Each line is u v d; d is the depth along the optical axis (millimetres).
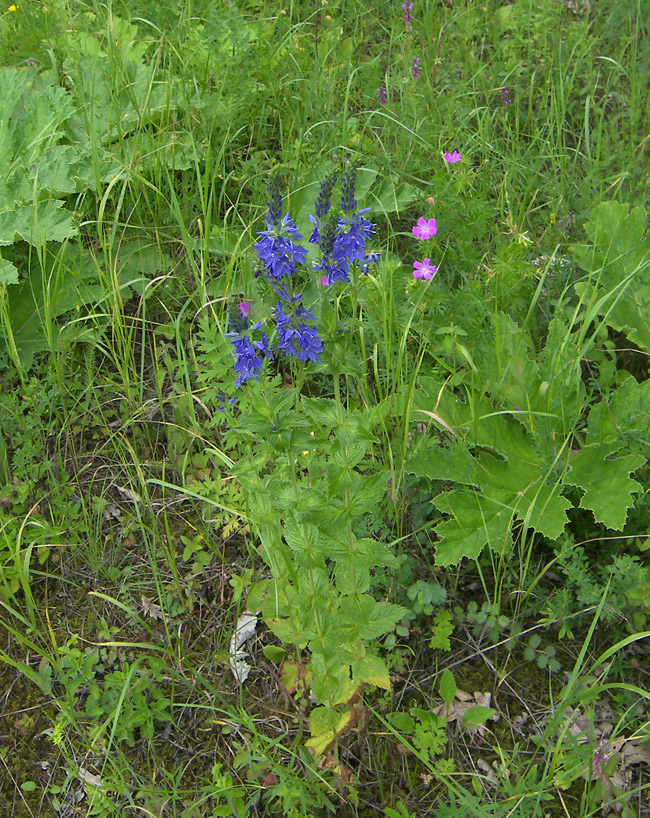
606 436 875
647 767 749
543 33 1338
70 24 1229
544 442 861
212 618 853
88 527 871
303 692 794
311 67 1253
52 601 857
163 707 773
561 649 824
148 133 1074
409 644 833
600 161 1181
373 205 1070
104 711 770
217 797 738
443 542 812
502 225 1063
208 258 1003
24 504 901
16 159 1047
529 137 1253
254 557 885
